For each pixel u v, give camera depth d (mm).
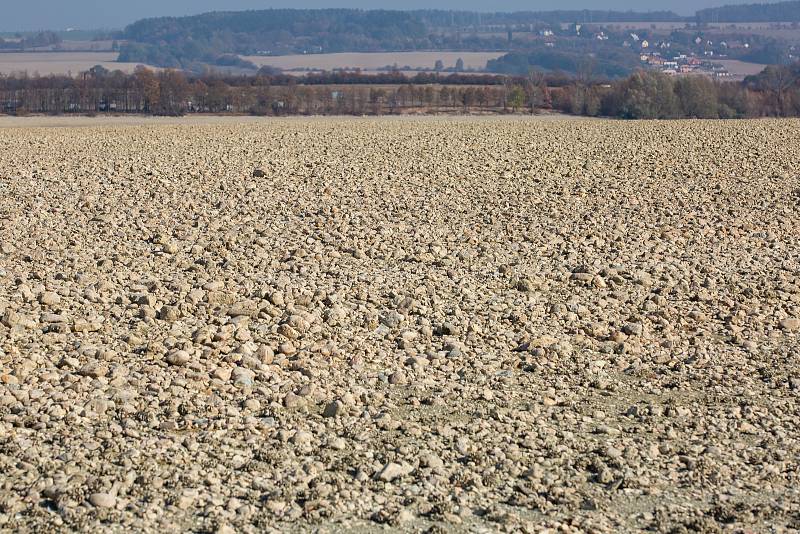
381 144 30625
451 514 7773
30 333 11562
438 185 23297
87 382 9992
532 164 26609
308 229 18312
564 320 13148
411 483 8312
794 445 9375
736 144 30406
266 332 12047
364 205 20688
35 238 16891
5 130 35625
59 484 7836
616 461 8828
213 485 8039
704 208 21000
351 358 11266
